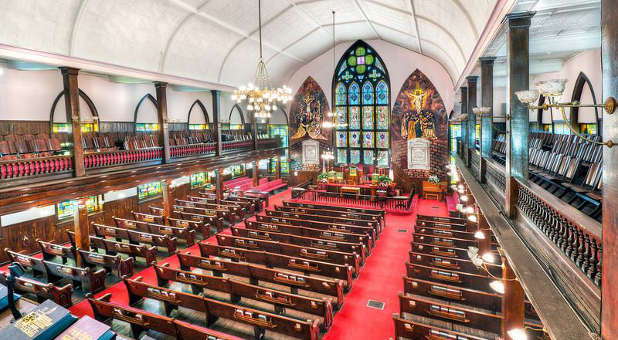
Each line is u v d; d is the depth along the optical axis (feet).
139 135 62.44
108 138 55.77
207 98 83.82
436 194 79.15
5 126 46.93
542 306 12.41
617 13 7.28
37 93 50.72
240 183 89.66
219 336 23.81
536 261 15.80
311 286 32.76
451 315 26.61
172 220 53.06
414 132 82.07
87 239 42.73
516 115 20.84
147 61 50.93
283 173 99.45
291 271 39.60
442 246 39.73
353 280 38.55
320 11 59.67
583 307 11.67
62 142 53.16
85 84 57.00
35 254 48.85
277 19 59.67
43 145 45.98
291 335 26.12
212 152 67.05
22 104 48.91
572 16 22.91
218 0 48.78
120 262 38.60
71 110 41.04
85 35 41.19
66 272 36.65
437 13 39.24
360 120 88.12
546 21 24.34
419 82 80.23
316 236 47.73
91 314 32.14
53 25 37.88
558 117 49.11
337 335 28.63
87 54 42.45
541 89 11.28
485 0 25.48
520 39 20.53
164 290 30.86
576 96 43.34
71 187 40.42
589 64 38.24
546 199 15.43
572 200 24.39
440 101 78.74
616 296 7.66
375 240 50.80
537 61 46.88
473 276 32.12
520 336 15.60
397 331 25.22
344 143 90.33
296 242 45.03
